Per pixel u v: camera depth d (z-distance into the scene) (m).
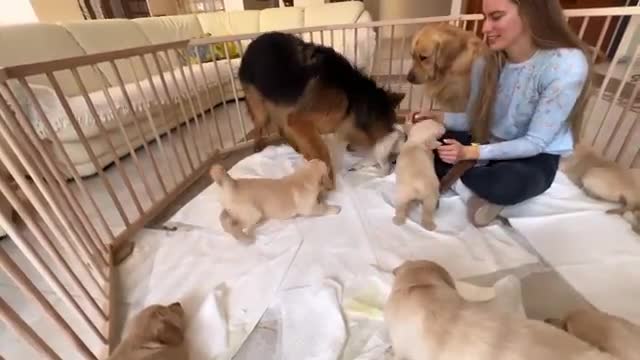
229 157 2.12
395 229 1.37
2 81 0.94
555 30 1.11
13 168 0.87
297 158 1.93
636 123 1.84
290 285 1.16
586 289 1.07
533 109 1.25
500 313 0.77
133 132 2.17
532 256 1.21
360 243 1.31
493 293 1.02
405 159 1.33
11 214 1.08
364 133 1.73
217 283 1.19
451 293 0.85
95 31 2.60
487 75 1.38
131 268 1.27
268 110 1.84
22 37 2.13
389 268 1.19
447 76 1.83
